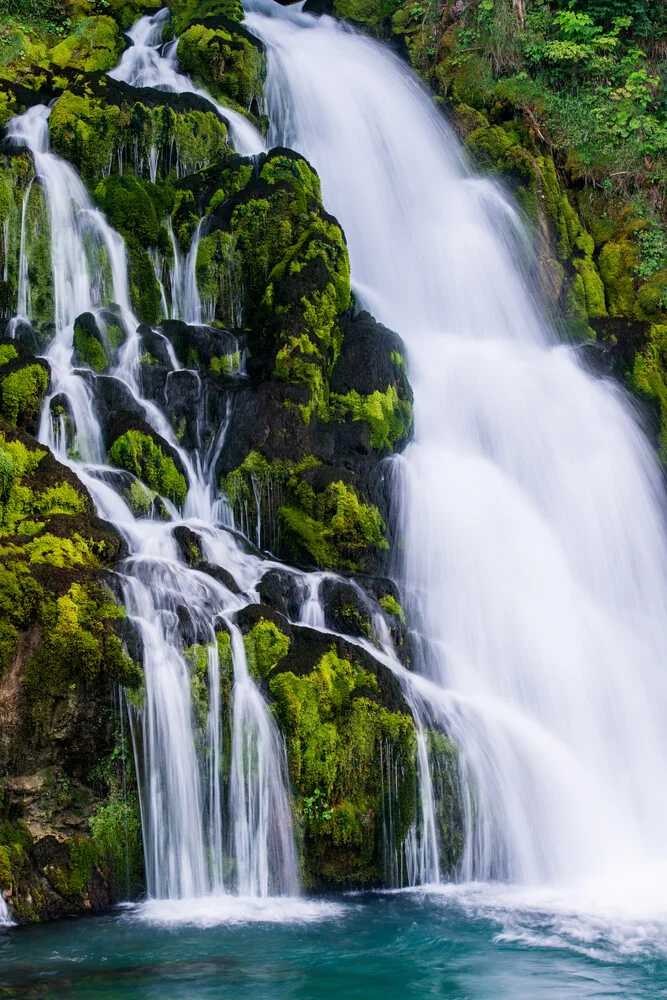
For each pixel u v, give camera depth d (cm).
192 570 1040
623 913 898
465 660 1201
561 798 1062
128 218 1427
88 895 877
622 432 1544
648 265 1797
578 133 1919
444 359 1517
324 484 1211
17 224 1383
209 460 1270
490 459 1438
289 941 816
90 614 912
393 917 878
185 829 916
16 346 1230
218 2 1984
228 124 1659
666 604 1466
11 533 993
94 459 1185
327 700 973
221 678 948
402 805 974
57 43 1848
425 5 2092
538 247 1800
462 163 1894
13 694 887
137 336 1291
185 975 741
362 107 1847
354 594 1105
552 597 1290
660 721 1298
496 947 816
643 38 2148
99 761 908
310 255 1409
